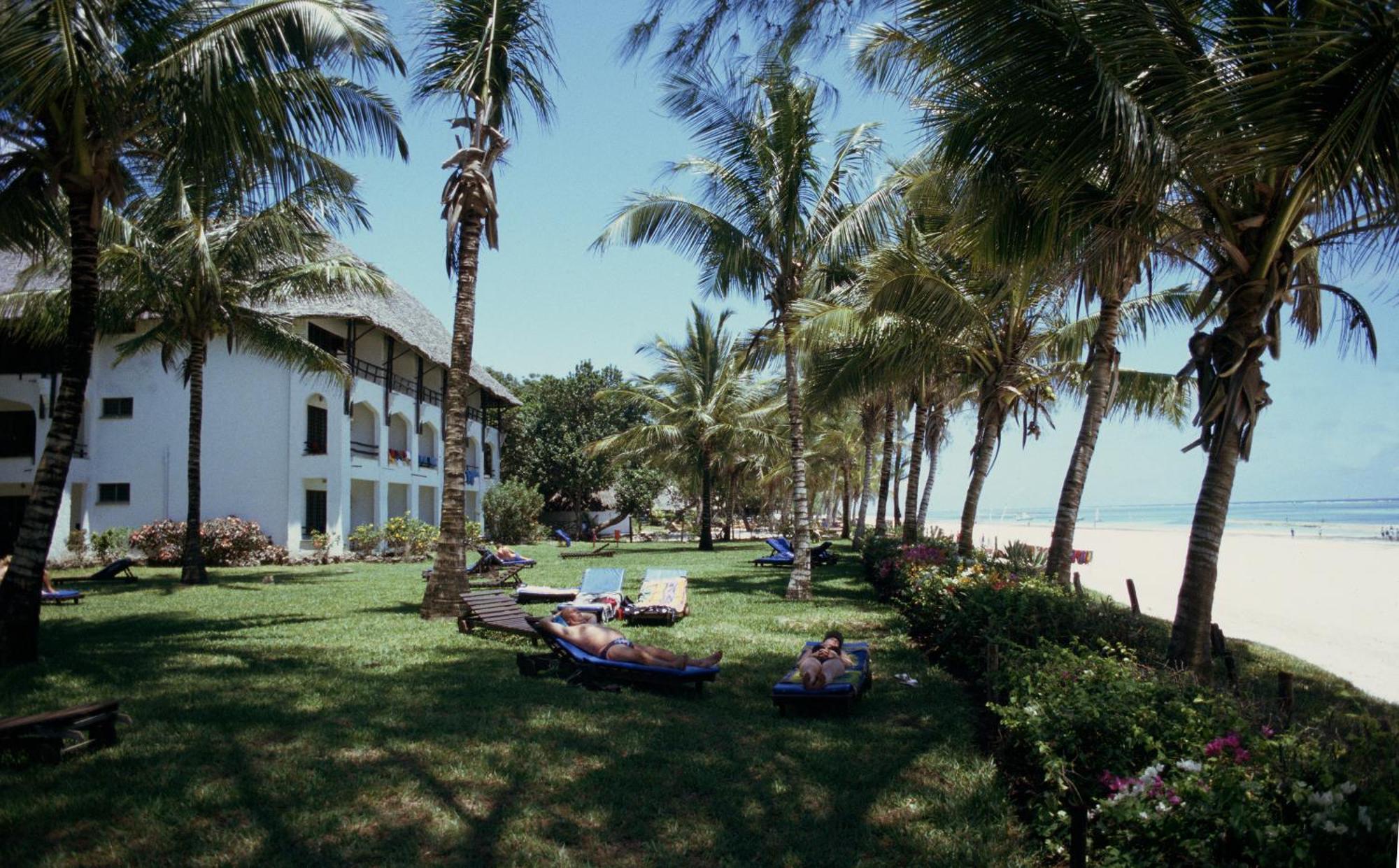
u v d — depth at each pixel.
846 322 12.90
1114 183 6.12
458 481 12.28
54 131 8.38
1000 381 14.32
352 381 21.45
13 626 8.11
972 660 7.98
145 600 14.69
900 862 4.08
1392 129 4.64
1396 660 11.31
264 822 4.29
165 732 5.71
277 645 9.55
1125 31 5.26
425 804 4.59
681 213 14.43
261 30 8.54
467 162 12.10
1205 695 4.46
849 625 11.67
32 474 24.19
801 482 15.04
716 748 5.74
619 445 34.16
